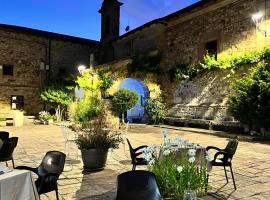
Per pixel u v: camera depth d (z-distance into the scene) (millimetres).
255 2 12102
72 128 10648
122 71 16953
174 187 3557
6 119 18344
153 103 16172
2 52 18984
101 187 4855
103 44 22906
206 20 14508
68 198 4332
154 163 3855
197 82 14711
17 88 19500
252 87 10633
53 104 19297
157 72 16781
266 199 4312
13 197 2990
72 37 21828
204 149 4422
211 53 14320
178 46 16266
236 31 12906
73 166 6266
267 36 11609
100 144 6012
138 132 12609
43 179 3500
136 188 2857
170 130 13703
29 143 9523
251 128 11328
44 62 20609
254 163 6684
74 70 21969
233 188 4809
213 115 13547
